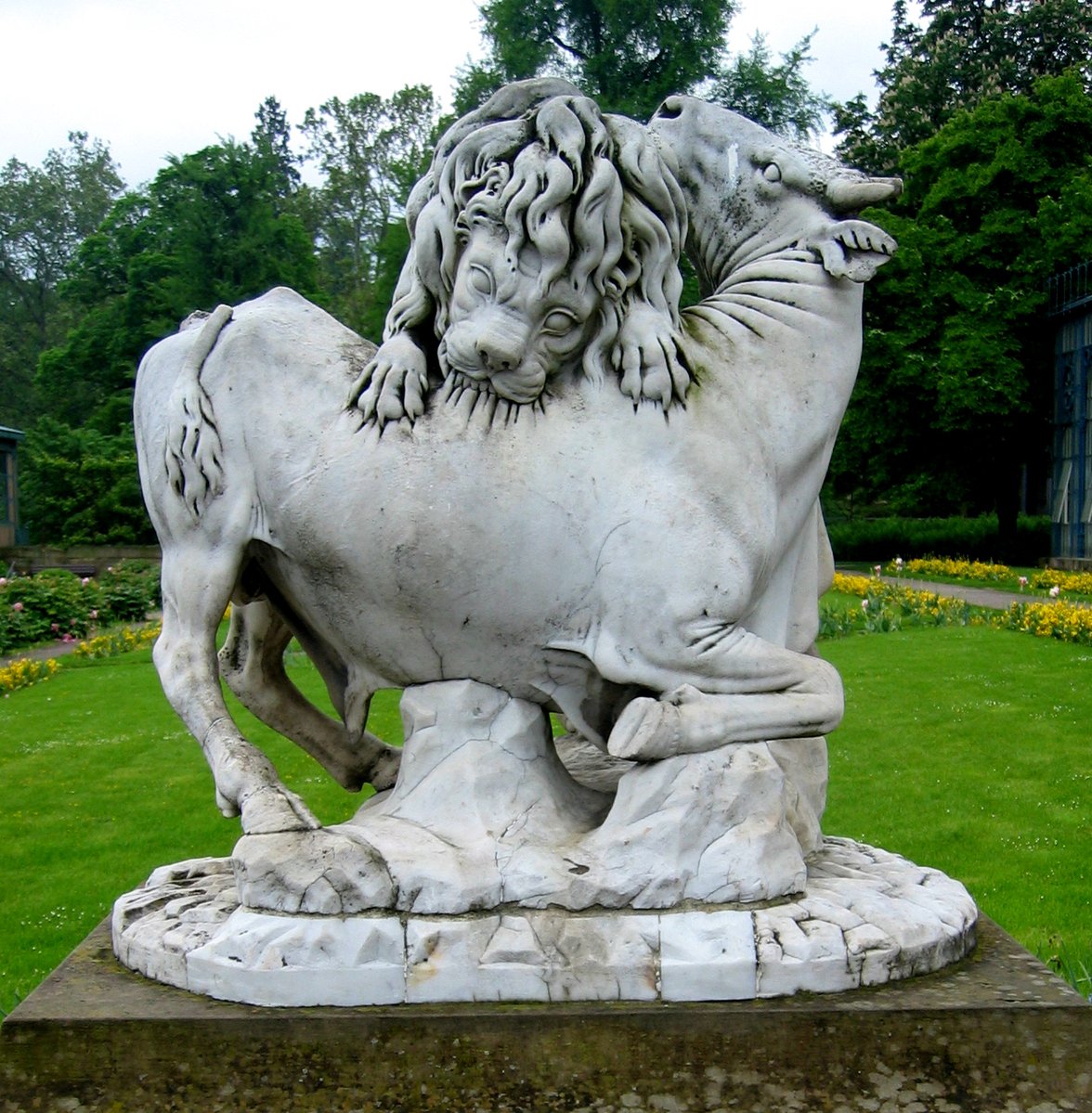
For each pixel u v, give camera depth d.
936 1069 2.05
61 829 6.21
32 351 46.19
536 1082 2.04
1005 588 18.11
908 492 25.09
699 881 2.21
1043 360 22.14
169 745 8.03
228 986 2.13
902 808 6.16
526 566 2.32
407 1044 2.04
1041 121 21.86
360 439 2.37
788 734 2.35
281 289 2.64
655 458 2.35
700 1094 2.04
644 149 2.40
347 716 2.63
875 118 28.14
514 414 2.37
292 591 2.52
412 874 2.16
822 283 2.58
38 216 48.50
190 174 29.67
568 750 2.97
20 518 30.17
